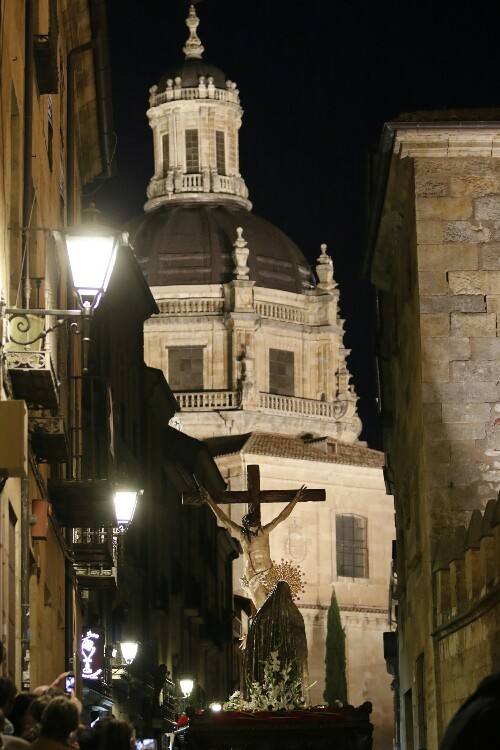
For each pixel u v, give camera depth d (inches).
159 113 7401.6
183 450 4798.2
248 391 6845.5
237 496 1947.6
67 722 744.3
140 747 1866.4
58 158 2076.8
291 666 1708.9
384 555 7032.5
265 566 1911.9
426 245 1868.8
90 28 2351.1
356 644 6889.8
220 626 5472.4
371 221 2233.0
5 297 1277.1
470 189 1879.9
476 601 1467.8
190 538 4712.1
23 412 1061.1
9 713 848.9
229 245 7106.3
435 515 1817.2
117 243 1099.3
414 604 2107.5
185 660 4544.8
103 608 2906.0
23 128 1505.9
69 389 2126.0
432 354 1847.9
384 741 6889.8
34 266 1557.6
